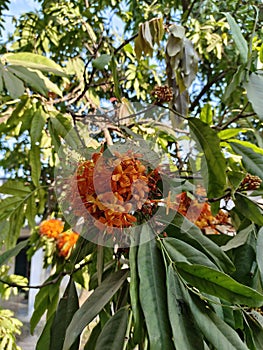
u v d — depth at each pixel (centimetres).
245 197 46
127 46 70
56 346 39
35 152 67
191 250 35
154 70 109
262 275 39
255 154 48
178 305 31
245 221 47
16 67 54
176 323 30
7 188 69
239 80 48
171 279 32
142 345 33
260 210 45
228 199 48
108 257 46
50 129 58
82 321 33
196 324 31
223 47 106
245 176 46
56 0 111
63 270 59
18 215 70
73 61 86
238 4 91
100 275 39
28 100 64
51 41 117
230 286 31
